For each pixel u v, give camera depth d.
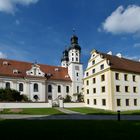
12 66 71.69
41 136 13.66
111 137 13.25
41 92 71.31
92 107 54.91
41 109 46.94
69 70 83.62
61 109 48.50
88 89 57.81
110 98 47.06
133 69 53.09
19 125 19.48
